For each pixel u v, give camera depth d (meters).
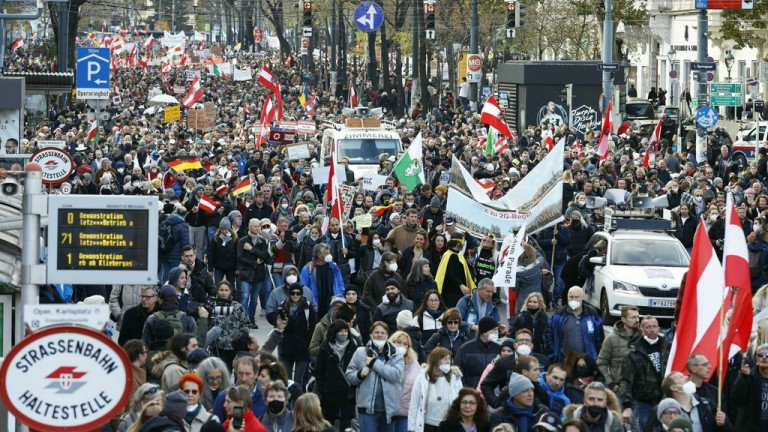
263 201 61.59
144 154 88.62
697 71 97.00
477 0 149.62
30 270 22.83
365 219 52.34
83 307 20.19
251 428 25.80
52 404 18.70
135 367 29.39
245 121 147.62
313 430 26.98
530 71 125.56
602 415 26.81
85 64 86.81
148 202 23.27
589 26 169.62
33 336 18.62
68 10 151.38
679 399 28.23
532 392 28.28
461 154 91.50
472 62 137.50
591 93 125.12
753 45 143.50
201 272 42.38
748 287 29.92
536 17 167.12
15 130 68.38
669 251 54.25
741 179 77.62
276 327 37.81
